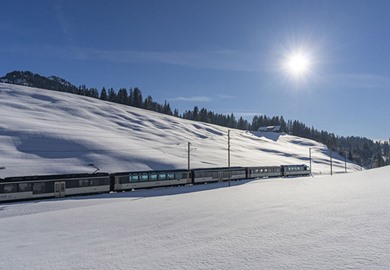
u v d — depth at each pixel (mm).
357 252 6008
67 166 64875
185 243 8164
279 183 38938
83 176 41062
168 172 51219
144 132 120688
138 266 6527
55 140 78438
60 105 126625
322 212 10703
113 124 121312
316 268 5418
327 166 136125
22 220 17906
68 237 10969
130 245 8570
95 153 75375
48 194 37750
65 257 7922
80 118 117250
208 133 156875
